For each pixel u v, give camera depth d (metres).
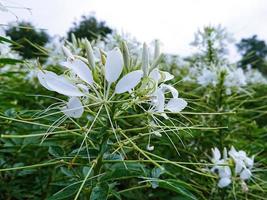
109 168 0.22
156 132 0.19
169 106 0.20
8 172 0.29
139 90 0.18
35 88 0.46
